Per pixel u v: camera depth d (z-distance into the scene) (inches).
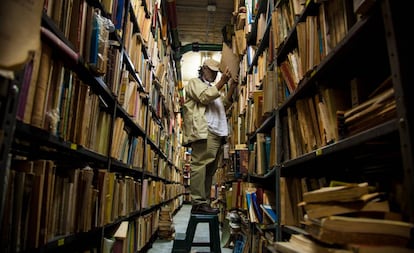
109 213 70.2
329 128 48.7
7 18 26.7
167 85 194.7
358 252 28.6
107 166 71.2
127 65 89.3
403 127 26.6
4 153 29.9
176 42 231.3
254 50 128.1
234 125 165.6
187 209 373.1
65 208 47.0
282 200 69.1
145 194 120.6
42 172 39.6
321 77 53.9
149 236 129.7
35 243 37.3
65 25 46.6
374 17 33.4
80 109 51.7
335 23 48.1
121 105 81.0
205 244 117.7
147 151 125.5
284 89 77.7
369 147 40.3
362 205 32.4
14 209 34.7
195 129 116.3
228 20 229.5
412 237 28.9
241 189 132.0
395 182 35.7
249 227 104.9
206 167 118.2
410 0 29.0
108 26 60.7
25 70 33.5
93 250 63.5
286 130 75.0
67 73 46.5
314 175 71.6
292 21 69.6
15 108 31.1
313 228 36.1
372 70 48.1
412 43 28.4
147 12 115.9
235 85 161.6
